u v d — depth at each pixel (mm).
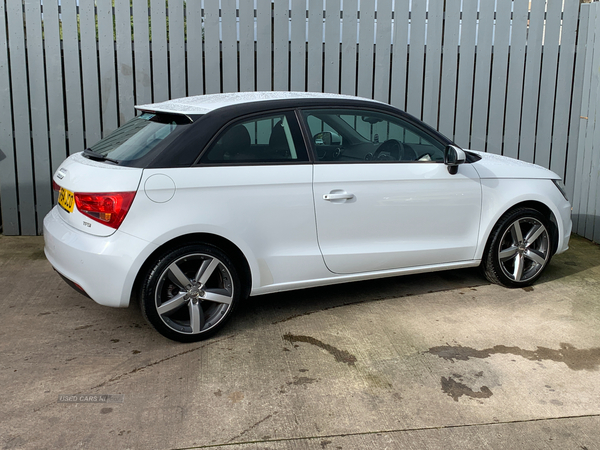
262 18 5957
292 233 3648
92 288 3229
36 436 2582
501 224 4344
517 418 2783
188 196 3307
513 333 3738
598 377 3191
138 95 5965
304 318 3959
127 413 2781
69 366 3240
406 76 6254
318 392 3000
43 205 6055
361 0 5988
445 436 2631
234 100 3676
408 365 3299
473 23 6152
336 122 3807
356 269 3918
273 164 3562
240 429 2668
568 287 4629
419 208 4012
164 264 3305
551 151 6582
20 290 4426
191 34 5918
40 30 5719
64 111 5957
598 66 6023
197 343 3561
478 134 6441
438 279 4785
